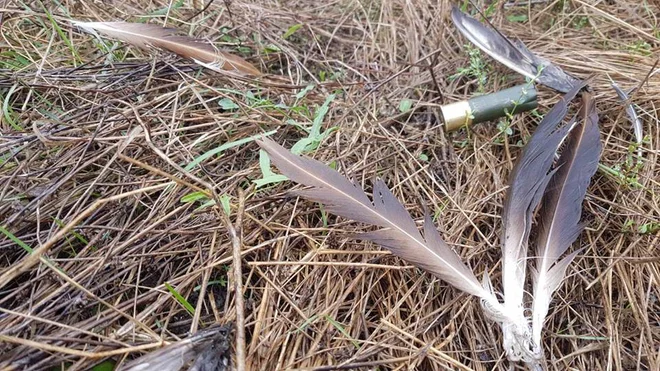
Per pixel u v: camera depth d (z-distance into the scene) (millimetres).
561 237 280
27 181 296
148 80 361
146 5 456
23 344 209
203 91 368
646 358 270
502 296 273
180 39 378
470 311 276
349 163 345
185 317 263
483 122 366
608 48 438
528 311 279
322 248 286
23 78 354
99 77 365
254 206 292
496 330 275
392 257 292
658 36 442
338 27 466
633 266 297
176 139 316
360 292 281
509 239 278
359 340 261
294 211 300
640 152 345
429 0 490
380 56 450
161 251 273
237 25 438
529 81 374
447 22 468
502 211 301
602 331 279
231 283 266
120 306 250
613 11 478
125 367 212
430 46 450
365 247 294
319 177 280
